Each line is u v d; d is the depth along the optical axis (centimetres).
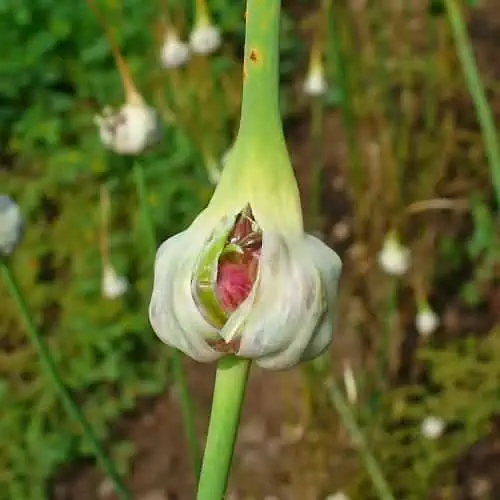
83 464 108
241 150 32
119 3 140
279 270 32
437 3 108
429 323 90
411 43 123
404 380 105
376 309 106
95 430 108
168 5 133
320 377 91
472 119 121
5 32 141
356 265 111
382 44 109
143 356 114
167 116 111
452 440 99
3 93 137
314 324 32
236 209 32
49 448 106
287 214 32
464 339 109
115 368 111
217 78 131
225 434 33
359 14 121
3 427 107
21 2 141
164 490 107
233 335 32
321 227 116
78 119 134
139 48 139
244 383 33
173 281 32
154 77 131
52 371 61
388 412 100
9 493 105
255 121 32
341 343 107
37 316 116
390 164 105
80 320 114
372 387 101
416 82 121
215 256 32
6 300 116
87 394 112
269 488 102
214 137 122
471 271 115
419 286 89
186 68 126
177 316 32
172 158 121
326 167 131
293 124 139
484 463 101
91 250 118
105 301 114
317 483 96
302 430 96
